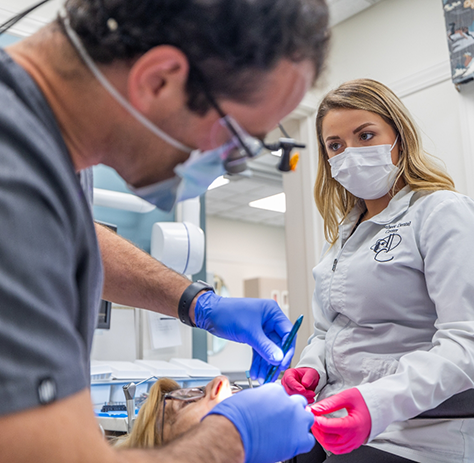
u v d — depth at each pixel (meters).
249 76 0.61
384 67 3.08
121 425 1.54
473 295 1.14
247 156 0.69
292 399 0.84
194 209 2.63
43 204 0.53
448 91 2.77
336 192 1.68
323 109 1.53
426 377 1.07
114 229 2.25
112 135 0.66
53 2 2.38
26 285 0.49
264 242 10.39
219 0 0.58
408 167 1.43
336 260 1.47
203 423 0.70
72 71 0.63
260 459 0.73
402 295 1.28
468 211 1.23
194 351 2.67
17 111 0.55
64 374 0.51
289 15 0.61
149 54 0.59
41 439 0.48
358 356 1.32
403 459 1.16
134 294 1.32
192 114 0.64
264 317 1.34
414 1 2.99
